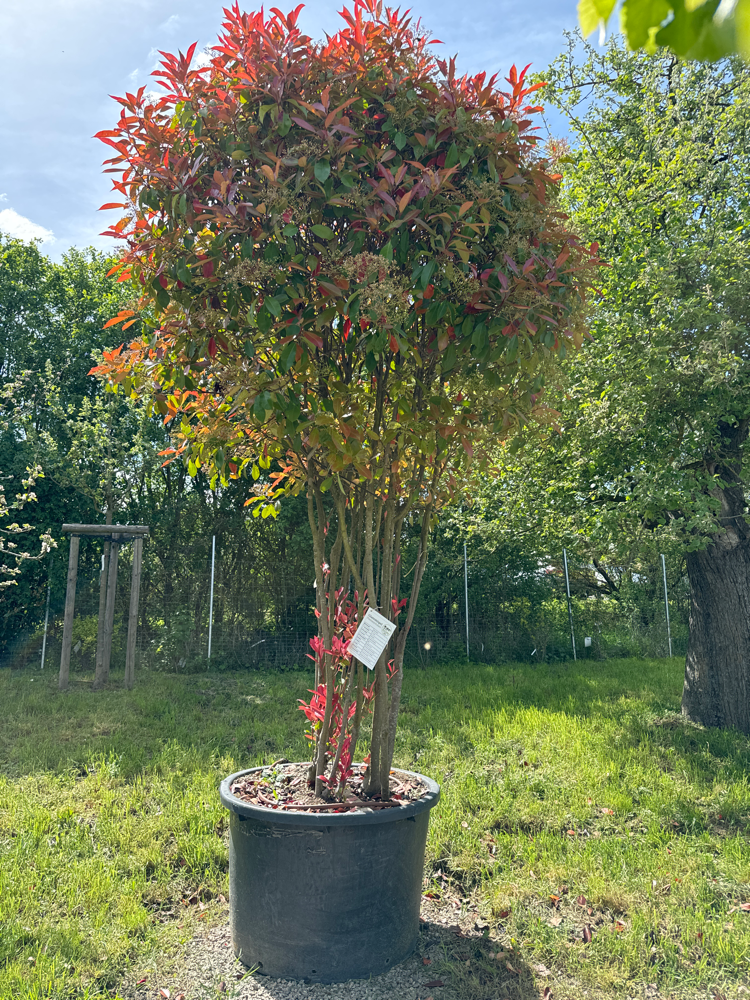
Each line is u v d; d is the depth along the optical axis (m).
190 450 3.43
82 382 13.58
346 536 3.02
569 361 6.24
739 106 6.84
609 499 7.27
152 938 3.00
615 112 7.96
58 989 2.57
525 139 2.78
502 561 12.77
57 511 11.03
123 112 2.66
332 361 2.99
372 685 3.09
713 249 6.29
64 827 4.12
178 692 8.49
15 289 13.66
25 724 6.59
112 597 8.95
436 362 2.99
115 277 2.89
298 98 2.56
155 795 4.70
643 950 3.00
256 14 2.55
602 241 7.27
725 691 6.89
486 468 3.39
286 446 3.00
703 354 5.86
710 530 6.14
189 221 2.56
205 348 2.72
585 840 4.17
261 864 2.76
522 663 12.33
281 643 11.30
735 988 2.77
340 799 2.92
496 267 2.58
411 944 2.92
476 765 5.55
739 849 4.03
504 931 3.17
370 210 2.54
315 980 2.68
